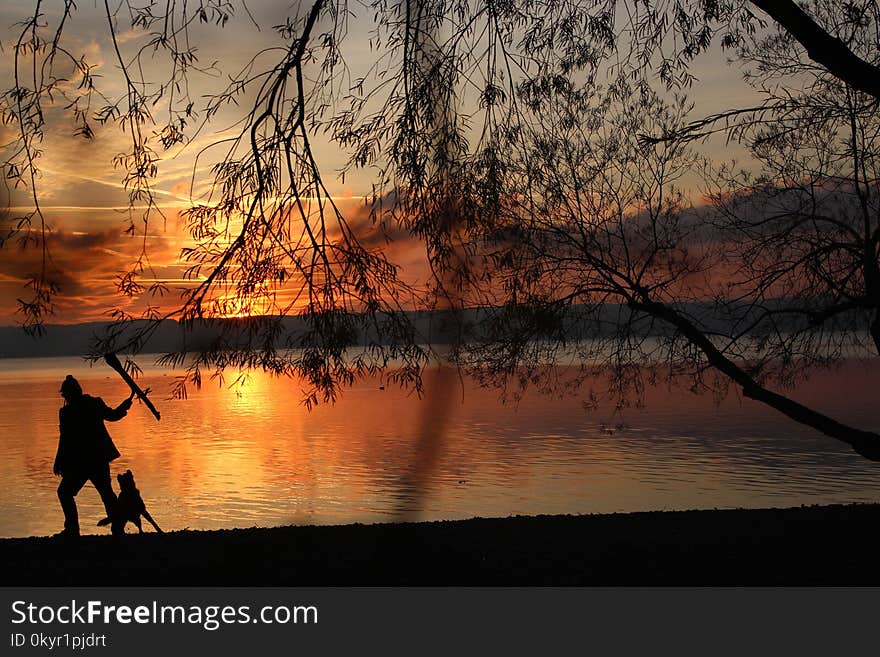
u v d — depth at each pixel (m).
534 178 10.80
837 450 33.72
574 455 33.88
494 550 9.93
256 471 30.84
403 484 27.05
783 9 7.85
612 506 22.14
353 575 8.93
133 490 11.14
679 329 10.64
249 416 58.50
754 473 28.09
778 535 10.64
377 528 11.40
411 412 58.31
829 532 10.76
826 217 10.71
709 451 34.41
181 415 60.00
